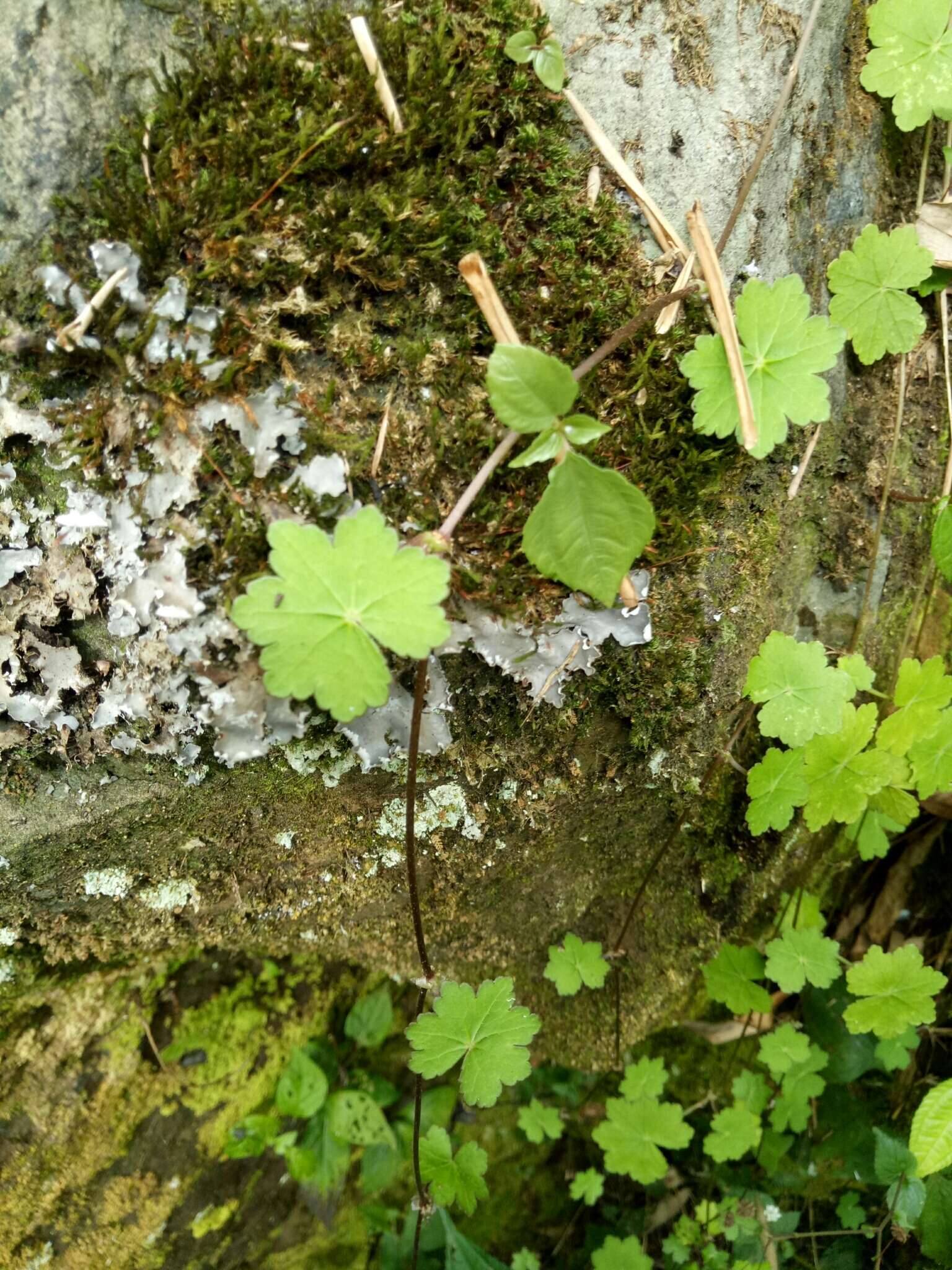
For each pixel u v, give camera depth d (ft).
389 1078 0.89
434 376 0.52
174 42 0.48
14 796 0.54
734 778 0.67
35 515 0.50
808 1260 0.80
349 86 0.49
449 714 0.56
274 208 0.49
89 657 0.52
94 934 0.62
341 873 0.61
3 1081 0.73
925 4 0.56
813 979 0.70
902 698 0.62
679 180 0.54
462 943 0.69
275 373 0.51
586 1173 0.85
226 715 0.52
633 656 0.57
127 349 0.48
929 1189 0.72
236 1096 0.82
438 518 0.52
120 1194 0.77
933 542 0.63
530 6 0.50
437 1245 0.82
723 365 0.53
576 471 0.47
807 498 0.64
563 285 0.53
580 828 0.63
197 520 0.50
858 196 0.61
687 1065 0.86
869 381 0.65
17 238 0.48
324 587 0.44
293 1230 0.83
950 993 0.81
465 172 0.51
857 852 0.81
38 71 0.47
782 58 0.54
